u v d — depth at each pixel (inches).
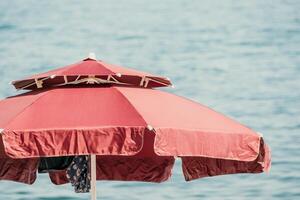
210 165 751.1
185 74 4626.0
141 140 616.1
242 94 4160.9
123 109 649.6
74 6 7017.7
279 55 5093.5
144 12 6702.8
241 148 665.0
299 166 2994.6
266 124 3619.6
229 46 5354.3
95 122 629.3
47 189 2699.3
